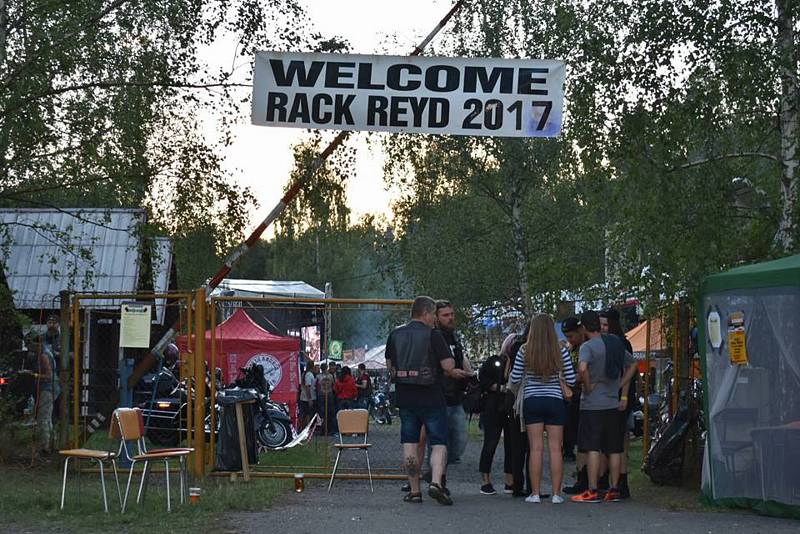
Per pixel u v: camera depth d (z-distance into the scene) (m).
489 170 32.75
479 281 35.41
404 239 37.50
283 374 23.09
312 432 20.00
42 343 15.45
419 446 12.38
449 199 35.28
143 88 16.22
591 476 11.41
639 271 13.96
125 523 9.65
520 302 32.56
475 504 11.05
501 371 12.20
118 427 10.66
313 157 16.25
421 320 11.05
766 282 10.34
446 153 32.94
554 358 11.13
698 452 13.62
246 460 13.52
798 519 9.84
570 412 13.42
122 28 16.38
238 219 17.17
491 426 12.25
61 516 10.12
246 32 16.05
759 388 10.45
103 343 19.34
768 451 10.20
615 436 11.47
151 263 17.56
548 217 32.09
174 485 12.96
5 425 15.38
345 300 13.74
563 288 17.39
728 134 14.68
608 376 11.36
